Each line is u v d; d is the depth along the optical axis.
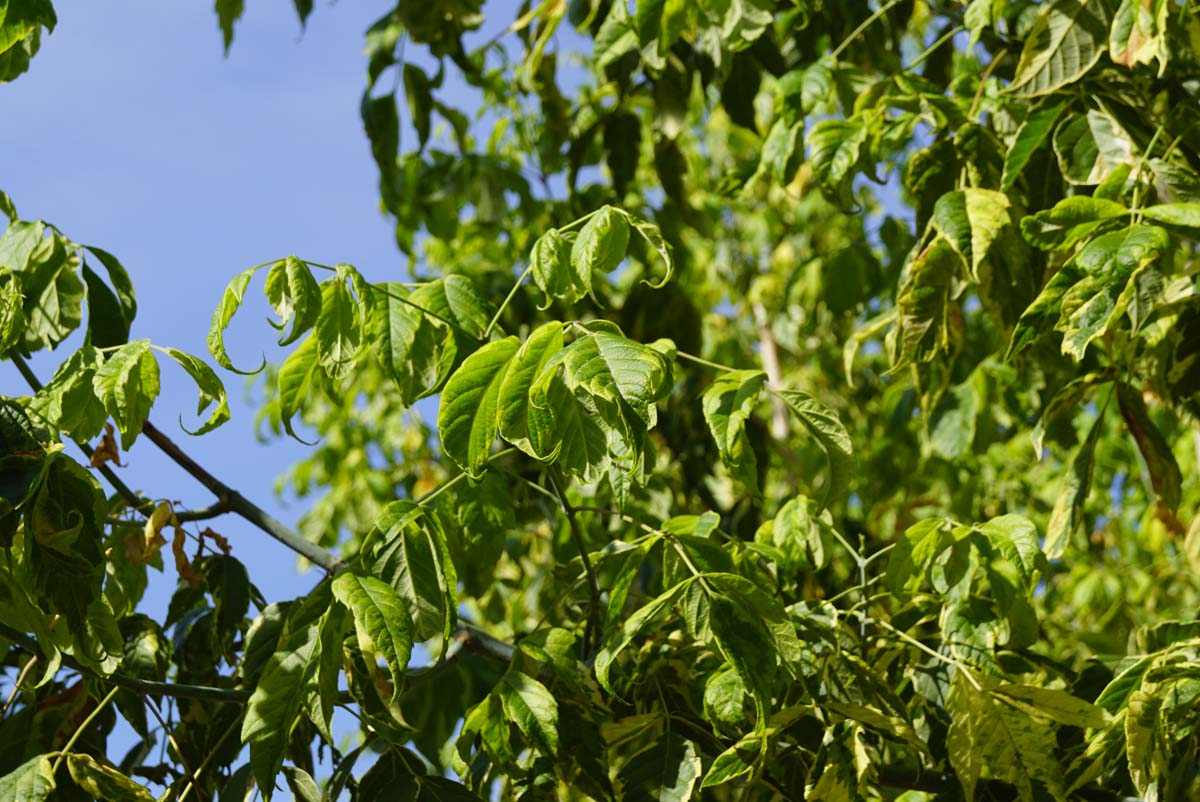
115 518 1.63
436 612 1.29
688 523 1.55
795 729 1.44
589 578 1.50
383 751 1.48
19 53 1.62
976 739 1.38
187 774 1.45
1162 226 1.42
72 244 1.49
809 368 4.77
